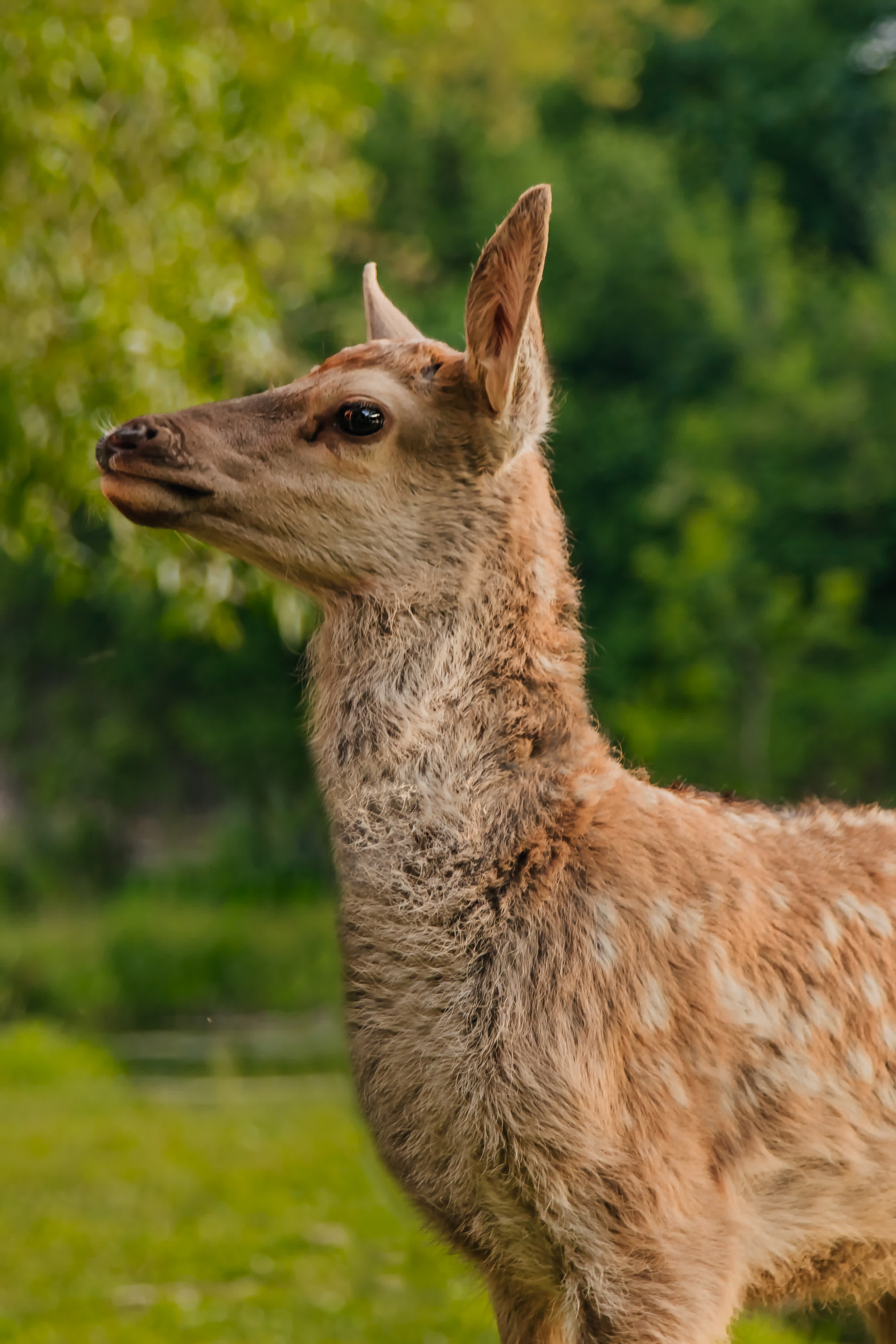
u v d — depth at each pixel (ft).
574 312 349.41
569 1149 45.57
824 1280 51.39
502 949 46.68
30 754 438.40
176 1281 88.94
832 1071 48.67
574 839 47.70
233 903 349.20
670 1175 46.03
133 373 96.73
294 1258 92.27
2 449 100.53
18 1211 105.81
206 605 98.94
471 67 334.65
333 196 111.75
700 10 381.81
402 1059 47.44
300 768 380.58
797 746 271.69
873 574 304.30
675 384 340.59
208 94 96.17
